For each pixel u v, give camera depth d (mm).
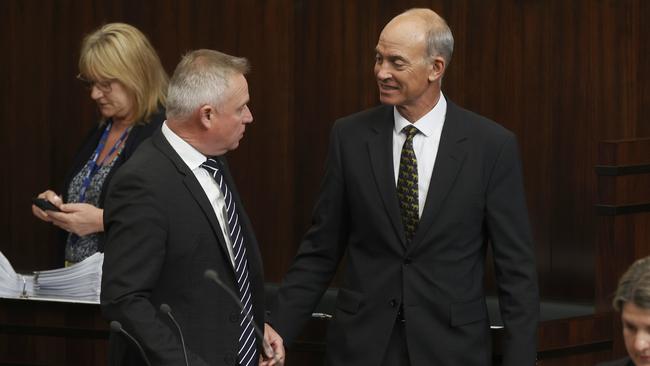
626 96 12227
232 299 8398
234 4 13391
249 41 13359
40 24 13984
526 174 12547
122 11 13742
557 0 12328
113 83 10977
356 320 9703
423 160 9625
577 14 12273
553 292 12570
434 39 9422
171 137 8414
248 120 8477
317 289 10023
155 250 8102
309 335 10727
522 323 9469
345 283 9883
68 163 14047
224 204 8562
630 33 12164
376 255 9703
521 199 9656
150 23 13664
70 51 13922
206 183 8484
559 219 12492
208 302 8289
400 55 9375
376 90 13000
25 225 14234
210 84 8273
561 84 12383
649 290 6391
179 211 8219
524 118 12516
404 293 9523
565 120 12398
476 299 9617
